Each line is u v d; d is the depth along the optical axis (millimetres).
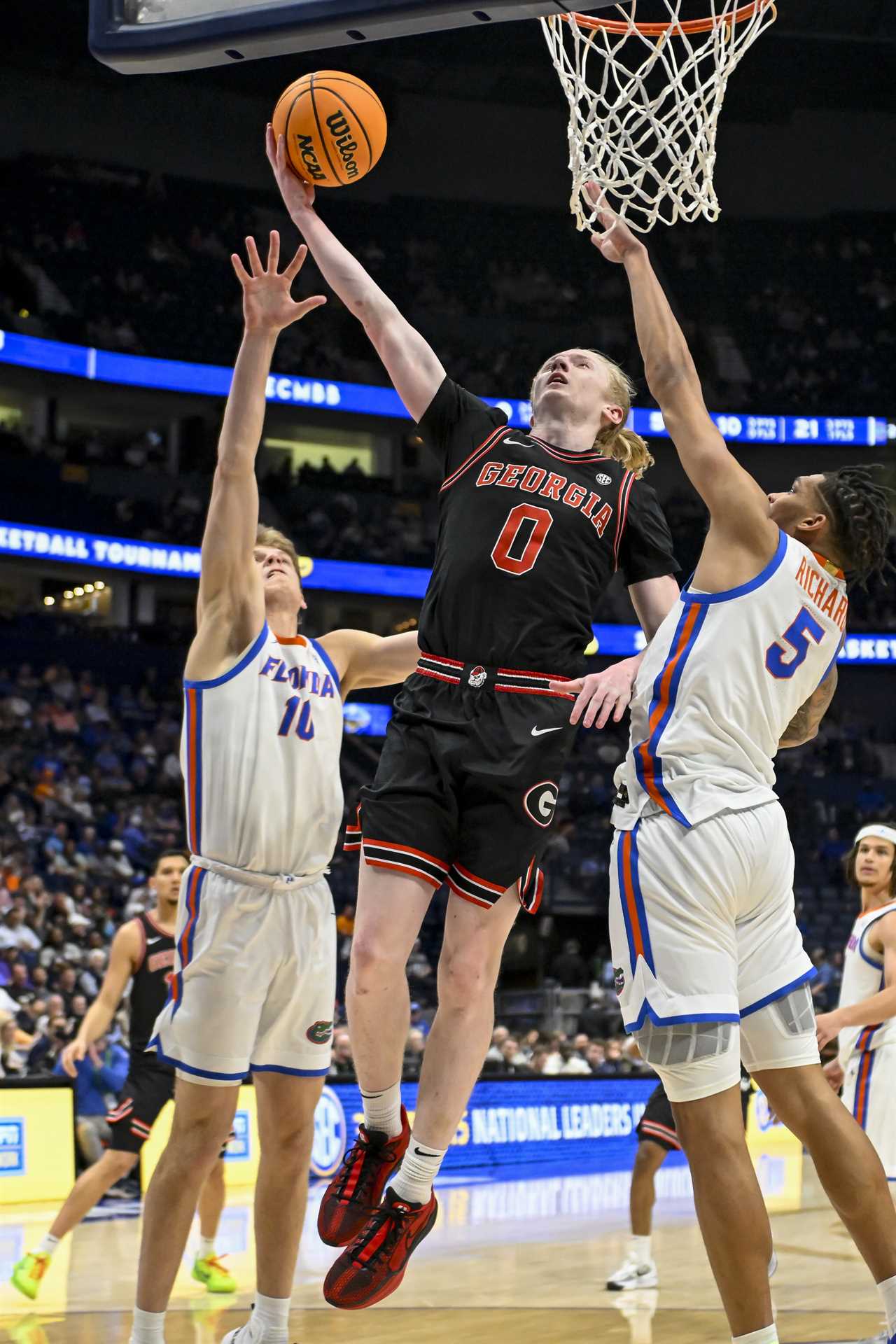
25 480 20109
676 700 2855
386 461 23500
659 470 23562
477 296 23969
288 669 3549
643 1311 5203
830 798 21719
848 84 22859
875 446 23500
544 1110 12039
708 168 3684
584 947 20359
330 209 23500
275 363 21688
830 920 19859
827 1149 2836
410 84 23047
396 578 22141
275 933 3410
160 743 20094
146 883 17141
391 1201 3074
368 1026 3043
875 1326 4719
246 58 3674
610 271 24312
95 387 20641
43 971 13133
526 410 23484
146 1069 5633
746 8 3734
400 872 3029
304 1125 3469
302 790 3475
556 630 3131
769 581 2863
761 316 24219
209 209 22516
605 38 3834
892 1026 4762
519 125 23625
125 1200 9328
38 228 21188
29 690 19375
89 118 21891
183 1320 4902
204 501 21562
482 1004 3080
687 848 2768
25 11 20672
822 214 24297
